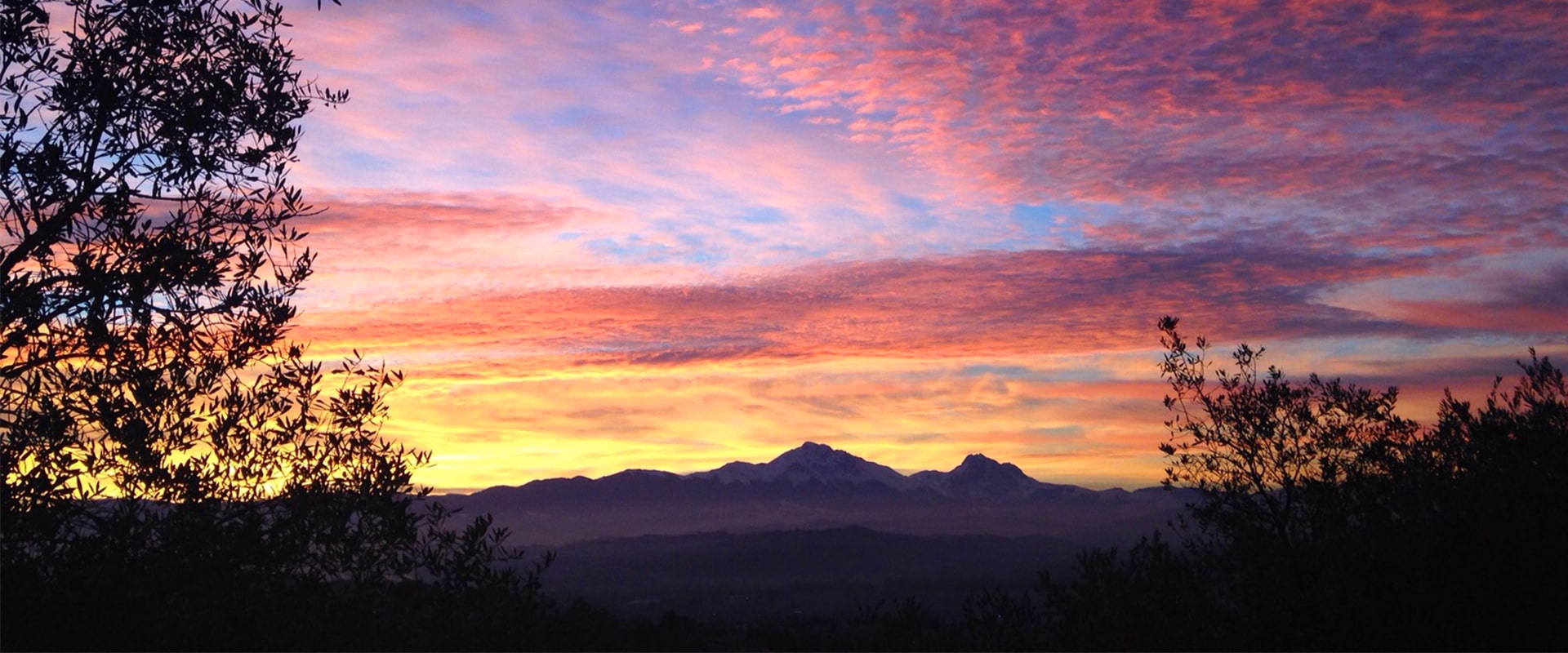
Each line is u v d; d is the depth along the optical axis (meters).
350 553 6.52
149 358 6.66
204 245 7.04
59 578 5.95
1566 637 5.95
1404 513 6.73
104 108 6.83
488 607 6.37
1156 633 6.71
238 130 7.48
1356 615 6.19
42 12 6.81
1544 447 6.79
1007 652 6.84
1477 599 6.09
